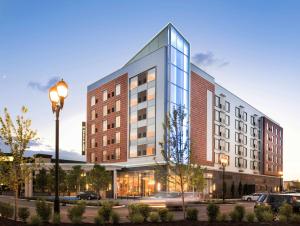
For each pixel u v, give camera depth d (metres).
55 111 17.03
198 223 16.22
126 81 62.09
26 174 18.69
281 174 100.06
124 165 58.94
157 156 52.44
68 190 53.12
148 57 56.41
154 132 53.62
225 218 17.62
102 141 68.81
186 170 18.70
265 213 17.47
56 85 17.02
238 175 74.81
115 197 55.81
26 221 17.16
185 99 55.41
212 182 62.88
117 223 16.28
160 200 30.50
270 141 94.62
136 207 17.81
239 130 76.94
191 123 56.84
